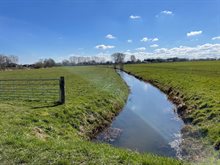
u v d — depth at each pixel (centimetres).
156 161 834
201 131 1390
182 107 2123
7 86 3069
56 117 1455
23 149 857
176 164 845
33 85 3158
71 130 1366
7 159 787
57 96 2155
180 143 1323
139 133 1547
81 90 2747
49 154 824
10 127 1125
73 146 908
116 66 14238
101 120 1742
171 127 1662
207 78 3841
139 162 809
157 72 6775
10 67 13650
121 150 952
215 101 1842
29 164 762
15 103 1786
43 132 1194
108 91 2773
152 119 1914
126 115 2072
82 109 1727
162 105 2508
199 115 1661
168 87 3600
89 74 6350
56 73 6956
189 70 6719
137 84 4838
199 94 2233
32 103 1803
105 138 1457
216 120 1434
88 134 1459
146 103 2667
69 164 768
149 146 1311
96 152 855
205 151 1142
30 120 1293
